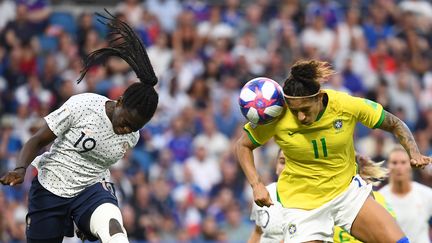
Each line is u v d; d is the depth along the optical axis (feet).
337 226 78.48
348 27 203.51
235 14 202.69
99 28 193.16
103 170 75.61
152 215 151.74
